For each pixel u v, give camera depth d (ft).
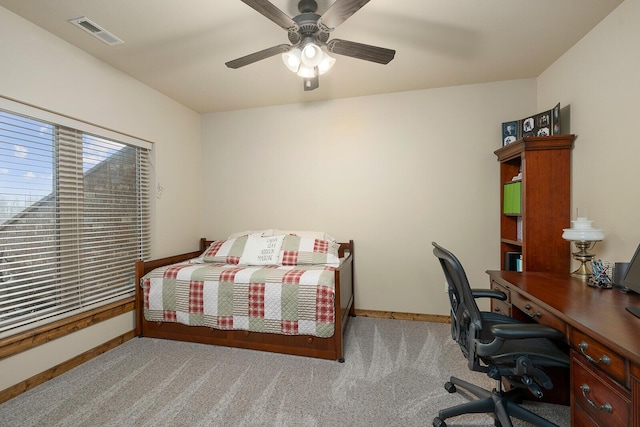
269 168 10.78
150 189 9.15
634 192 5.19
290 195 10.61
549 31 6.29
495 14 5.72
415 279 9.62
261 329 7.19
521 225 7.64
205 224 11.42
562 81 7.32
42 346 5.96
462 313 4.60
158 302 7.84
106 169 7.72
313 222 10.42
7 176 5.64
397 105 9.64
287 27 4.84
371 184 9.91
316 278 7.05
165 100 9.61
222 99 9.99
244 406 5.24
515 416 4.52
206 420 4.89
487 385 5.89
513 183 7.96
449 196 9.32
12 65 5.55
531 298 4.56
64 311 6.51
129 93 8.18
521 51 7.12
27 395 5.54
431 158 9.43
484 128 9.01
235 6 5.43
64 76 6.47
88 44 6.63
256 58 5.62
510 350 4.29
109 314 7.37
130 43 6.62
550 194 6.93
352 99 10.01
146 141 8.94
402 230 9.70
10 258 5.65
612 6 5.49
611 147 5.68
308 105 10.37
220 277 7.52
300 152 10.49
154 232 9.14
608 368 3.09
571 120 6.95
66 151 6.70
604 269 5.16
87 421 4.86
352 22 5.96
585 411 3.47
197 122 11.27
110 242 7.79
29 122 5.99
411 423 4.81
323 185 10.31
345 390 5.71
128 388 5.78
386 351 7.33
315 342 7.00
